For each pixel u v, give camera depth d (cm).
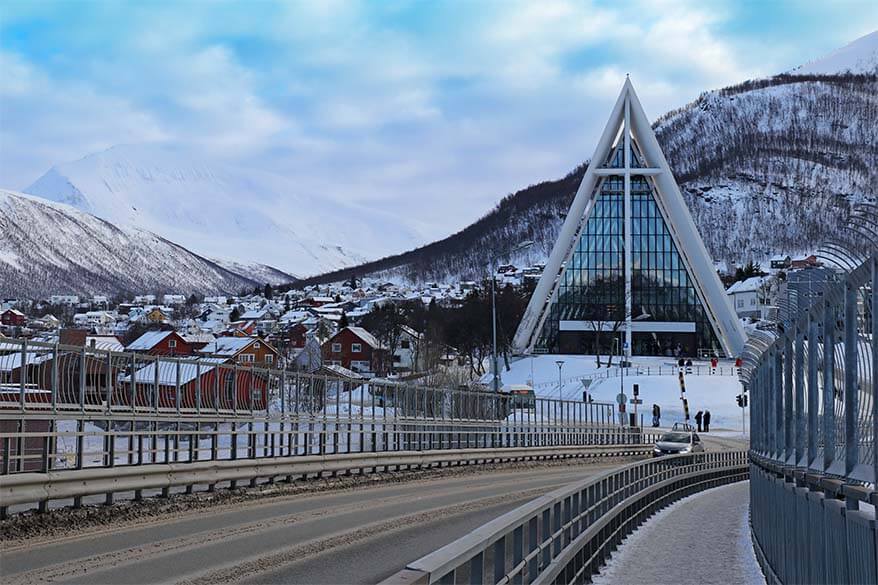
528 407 5119
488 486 3183
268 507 2234
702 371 11462
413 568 569
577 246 13812
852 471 954
